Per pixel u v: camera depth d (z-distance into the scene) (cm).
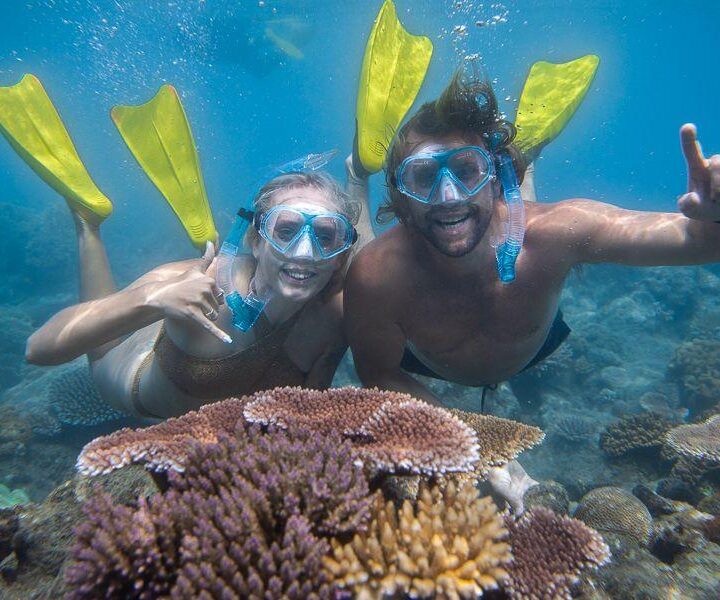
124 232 636
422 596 43
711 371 239
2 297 418
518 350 95
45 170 126
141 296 84
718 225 68
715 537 81
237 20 671
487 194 76
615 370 270
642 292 349
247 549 42
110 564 42
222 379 93
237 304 83
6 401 238
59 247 439
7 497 150
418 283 87
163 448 57
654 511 106
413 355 110
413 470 52
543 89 150
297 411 63
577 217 82
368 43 125
